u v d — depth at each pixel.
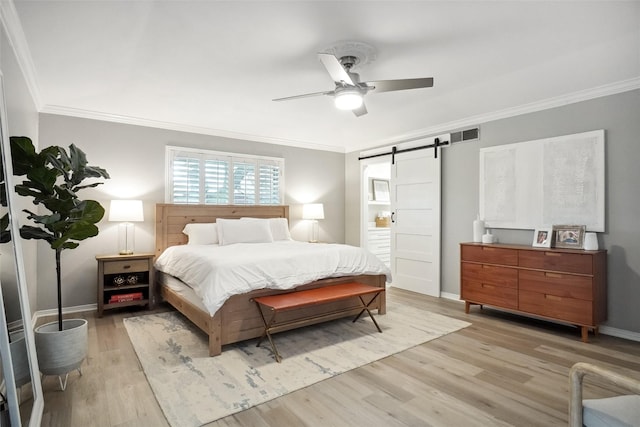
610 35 2.45
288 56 2.76
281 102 3.88
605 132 3.37
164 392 2.24
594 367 1.31
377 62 2.87
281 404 2.11
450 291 4.74
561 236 3.54
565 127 3.64
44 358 2.16
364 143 6.05
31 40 2.46
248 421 1.94
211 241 4.61
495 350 2.94
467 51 2.69
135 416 1.98
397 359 2.76
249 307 3.04
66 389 2.27
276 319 3.22
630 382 1.20
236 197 5.30
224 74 3.10
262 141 5.59
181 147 4.83
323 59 2.30
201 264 3.21
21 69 2.72
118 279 4.15
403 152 5.39
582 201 3.49
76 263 4.10
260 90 3.49
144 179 4.56
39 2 2.02
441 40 2.52
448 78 3.21
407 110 4.18
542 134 3.82
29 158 2.16
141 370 2.56
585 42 2.55
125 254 4.23
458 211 4.63
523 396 2.19
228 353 2.88
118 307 4.23
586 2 2.07
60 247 2.29
